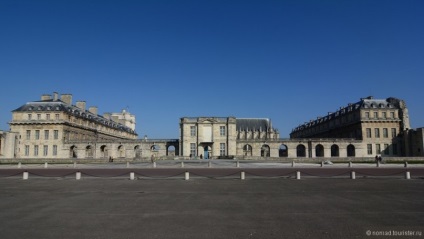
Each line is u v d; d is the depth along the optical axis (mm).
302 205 17422
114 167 47219
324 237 11305
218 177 33938
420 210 15906
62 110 90500
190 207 17016
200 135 90812
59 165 55594
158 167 46219
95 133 109125
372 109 93375
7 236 11641
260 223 13406
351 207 16766
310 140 94375
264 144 95375
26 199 19766
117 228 12688
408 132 89875
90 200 19312
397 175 35250
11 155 84812
